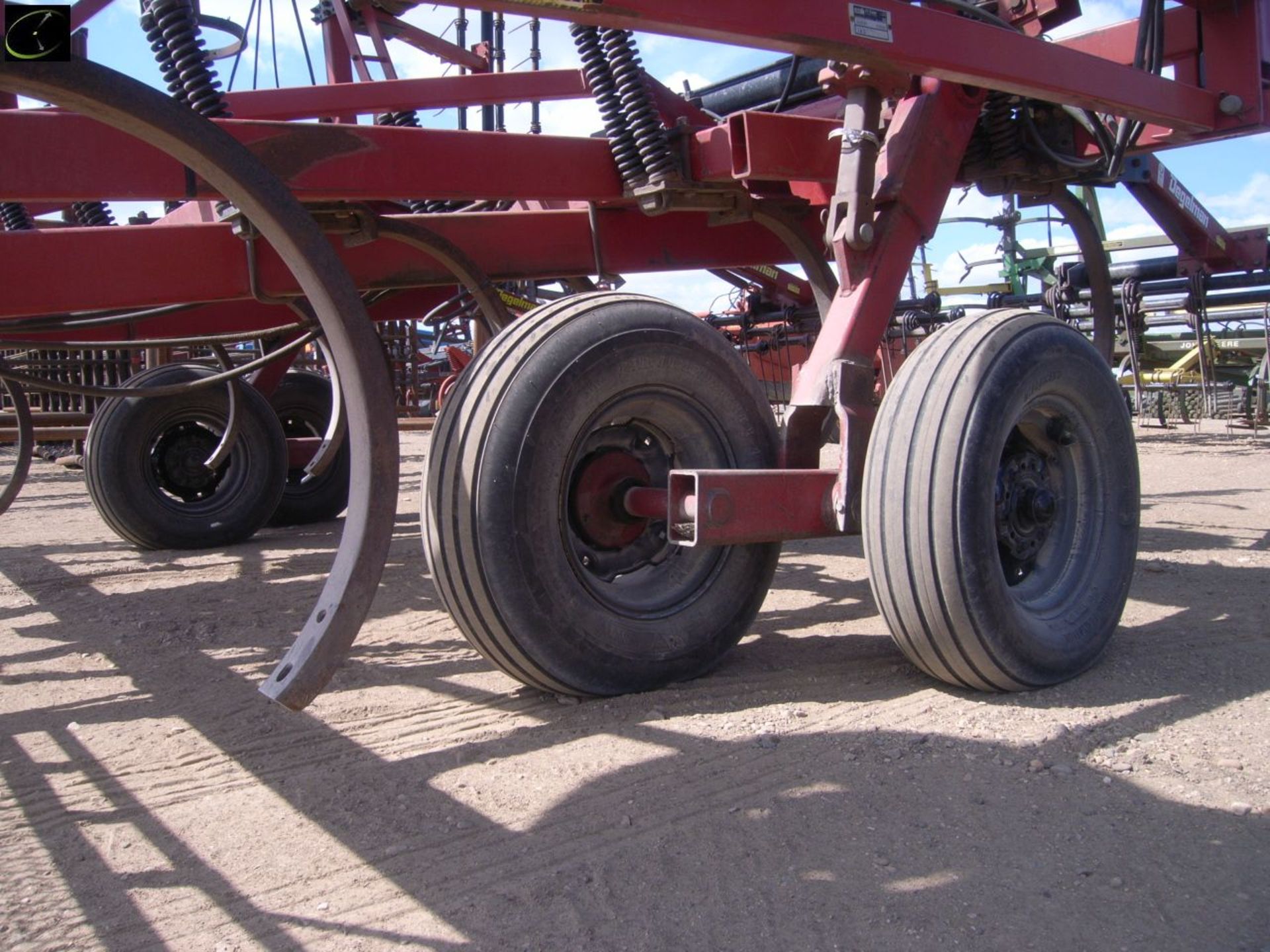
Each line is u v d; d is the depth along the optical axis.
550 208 5.03
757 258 5.33
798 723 2.81
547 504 2.82
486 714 2.95
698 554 3.25
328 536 6.55
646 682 3.06
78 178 2.85
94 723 2.94
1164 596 4.31
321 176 3.38
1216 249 8.07
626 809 2.31
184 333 5.52
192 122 2.03
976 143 4.50
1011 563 3.27
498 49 7.32
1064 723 2.78
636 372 3.01
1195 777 2.42
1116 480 3.40
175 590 4.80
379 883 2.02
